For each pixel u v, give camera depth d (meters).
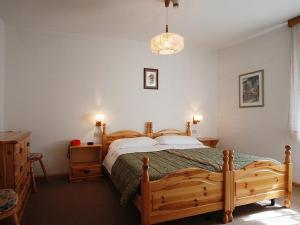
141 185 2.11
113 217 2.44
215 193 2.33
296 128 3.35
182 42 2.59
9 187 2.10
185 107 4.80
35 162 3.79
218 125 5.09
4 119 3.62
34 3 2.88
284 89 3.61
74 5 2.94
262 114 4.00
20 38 3.71
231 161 2.39
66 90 3.95
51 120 3.87
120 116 4.28
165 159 2.96
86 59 4.07
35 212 2.55
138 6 2.96
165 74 4.62
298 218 2.43
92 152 4.11
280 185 2.65
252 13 3.18
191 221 2.37
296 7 3.00
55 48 3.89
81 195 3.08
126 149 3.63
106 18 3.33
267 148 3.90
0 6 2.95
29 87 3.75
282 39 3.64
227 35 4.10
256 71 4.11
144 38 4.25
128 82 4.33
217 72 5.09
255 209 2.65
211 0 2.80
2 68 3.54
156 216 2.08
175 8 3.00
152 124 4.51
